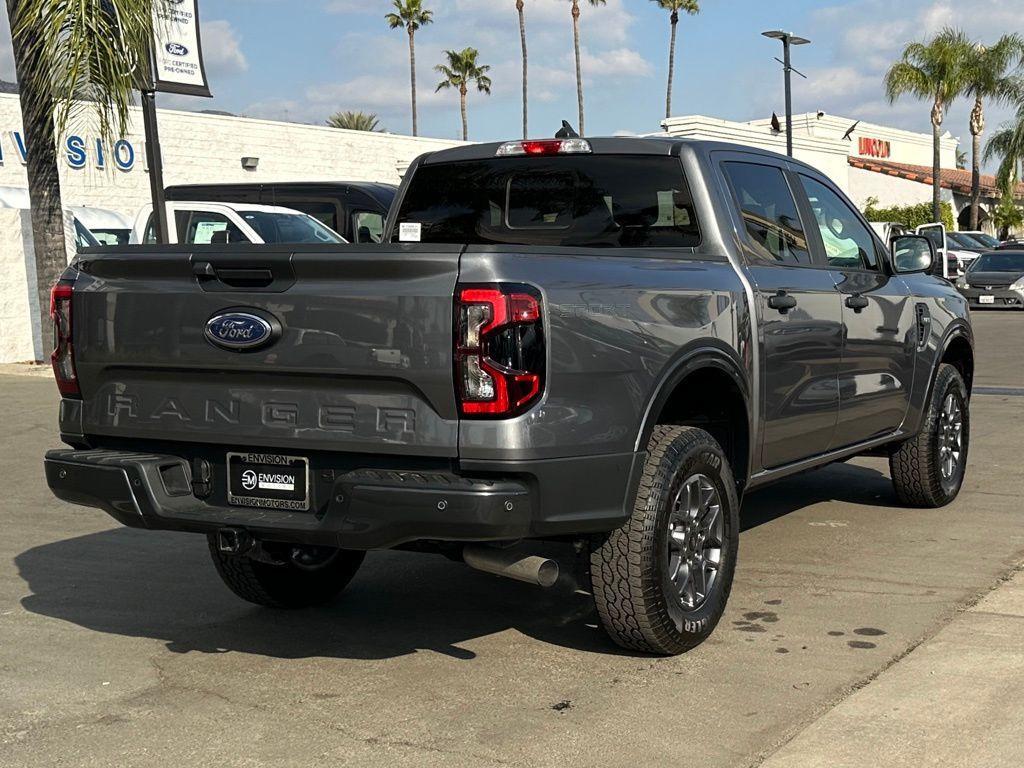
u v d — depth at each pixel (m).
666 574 4.50
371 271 4.01
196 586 5.89
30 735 4.01
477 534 3.91
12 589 5.84
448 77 68.06
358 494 3.97
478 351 3.87
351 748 3.85
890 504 7.34
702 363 4.70
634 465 4.34
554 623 5.19
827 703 4.12
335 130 27.45
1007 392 12.51
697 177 5.29
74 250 16.50
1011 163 50.12
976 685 4.23
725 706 4.12
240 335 4.23
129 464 4.40
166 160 24.14
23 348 16.06
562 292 4.07
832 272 5.95
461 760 3.73
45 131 14.84
